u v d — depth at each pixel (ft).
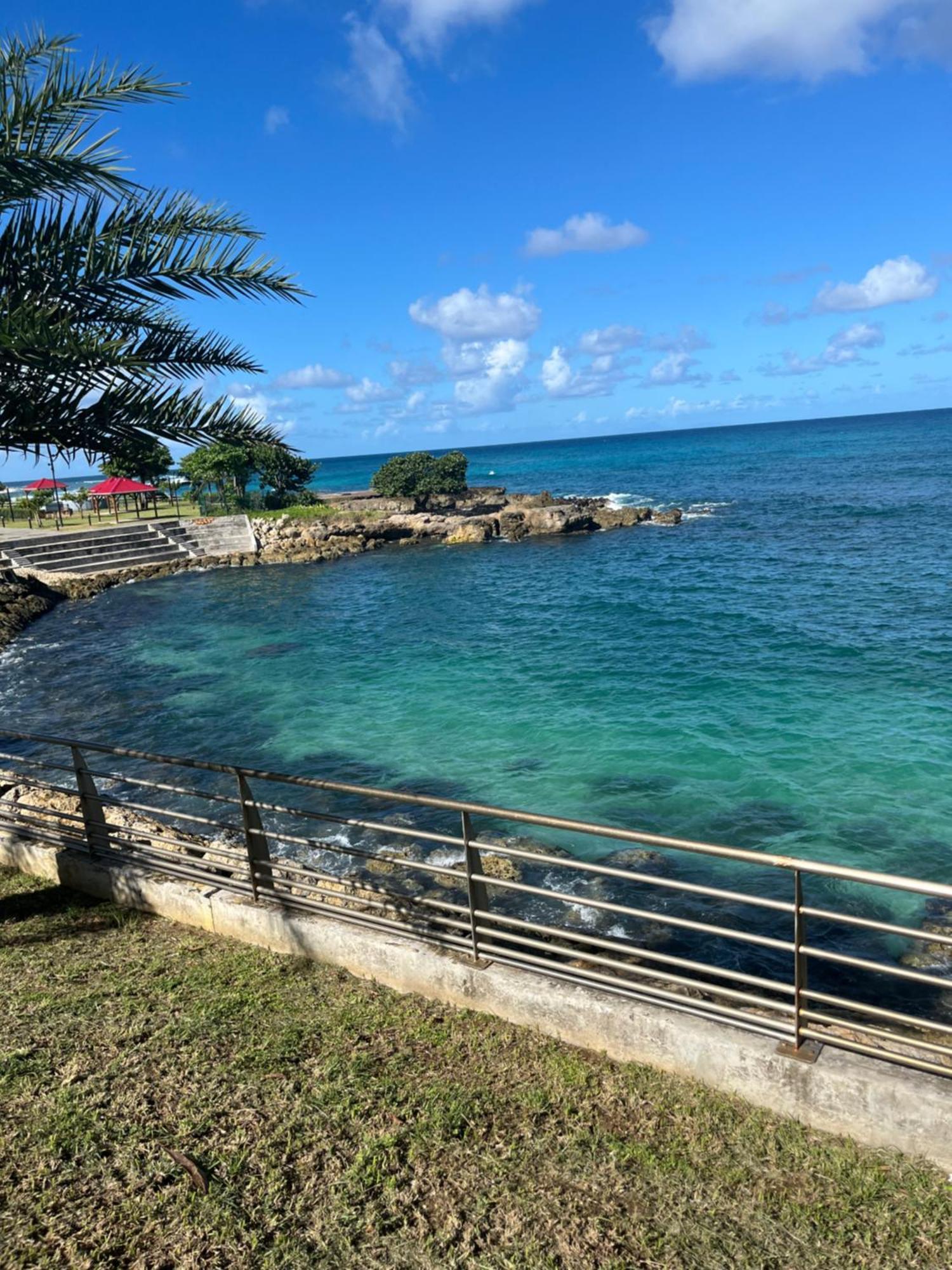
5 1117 14.03
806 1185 12.01
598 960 15.89
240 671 74.08
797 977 13.39
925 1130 12.25
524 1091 14.37
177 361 23.93
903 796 39.04
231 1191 12.22
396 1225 11.58
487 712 56.90
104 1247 11.27
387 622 92.48
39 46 22.56
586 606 93.50
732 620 81.20
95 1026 16.72
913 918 29.17
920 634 70.44
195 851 24.76
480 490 217.56
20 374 20.83
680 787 41.93
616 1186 12.17
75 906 23.08
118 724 59.93
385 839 36.99
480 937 17.52
